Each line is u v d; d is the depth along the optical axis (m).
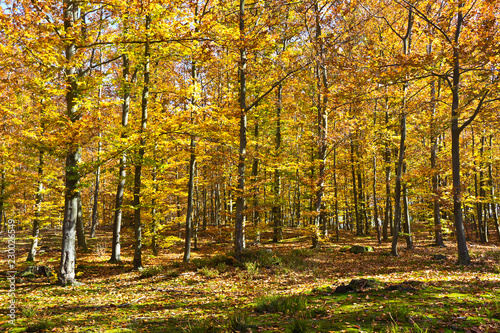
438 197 13.71
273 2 13.05
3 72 9.96
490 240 23.53
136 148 11.57
